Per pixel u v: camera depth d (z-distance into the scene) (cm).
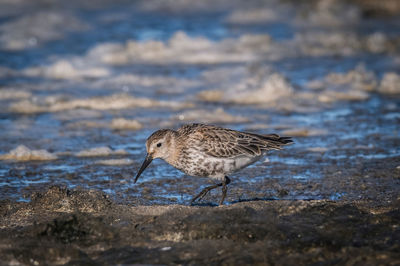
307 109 1762
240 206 891
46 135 1510
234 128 1553
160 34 2894
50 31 2861
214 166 1019
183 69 2270
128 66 2323
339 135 1494
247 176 1199
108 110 1752
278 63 2359
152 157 1034
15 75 2142
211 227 817
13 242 795
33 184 1153
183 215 887
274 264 720
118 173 1227
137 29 3000
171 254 759
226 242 791
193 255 754
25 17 3031
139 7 3578
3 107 1762
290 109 1762
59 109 1755
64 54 2480
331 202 944
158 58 2459
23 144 1431
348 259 714
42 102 1805
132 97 1828
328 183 1132
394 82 1989
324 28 3066
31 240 800
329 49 2598
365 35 2836
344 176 1171
